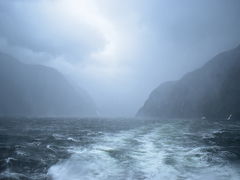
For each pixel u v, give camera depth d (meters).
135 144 22.17
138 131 35.97
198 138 26.86
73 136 29.39
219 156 16.53
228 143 23.39
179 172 13.02
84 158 15.95
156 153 17.81
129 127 45.53
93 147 20.48
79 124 59.28
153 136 28.70
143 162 15.12
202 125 52.84
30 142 23.69
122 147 20.47
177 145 21.61
